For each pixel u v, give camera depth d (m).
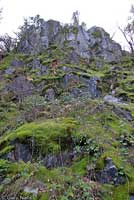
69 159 6.82
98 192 5.59
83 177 6.00
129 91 14.80
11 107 12.56
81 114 9.00
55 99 12.96
